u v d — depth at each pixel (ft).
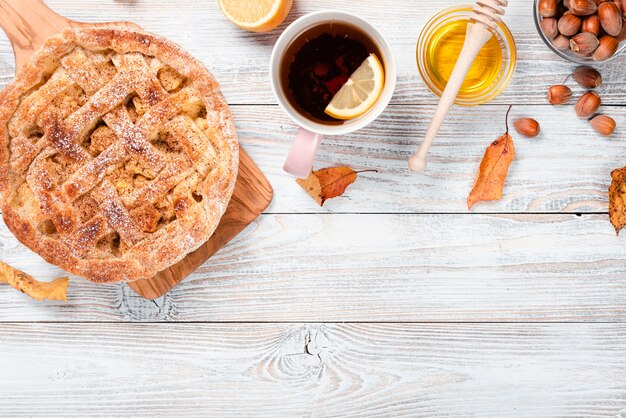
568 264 2.39
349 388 2.43
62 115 2.11
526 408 2.42
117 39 2.10
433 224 2.39
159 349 2.43
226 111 2.12
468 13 2.27
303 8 2.34
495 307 2.41
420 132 2.36
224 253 2.40
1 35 2.35
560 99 2.31
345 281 2.41
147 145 2.09
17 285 2.32
